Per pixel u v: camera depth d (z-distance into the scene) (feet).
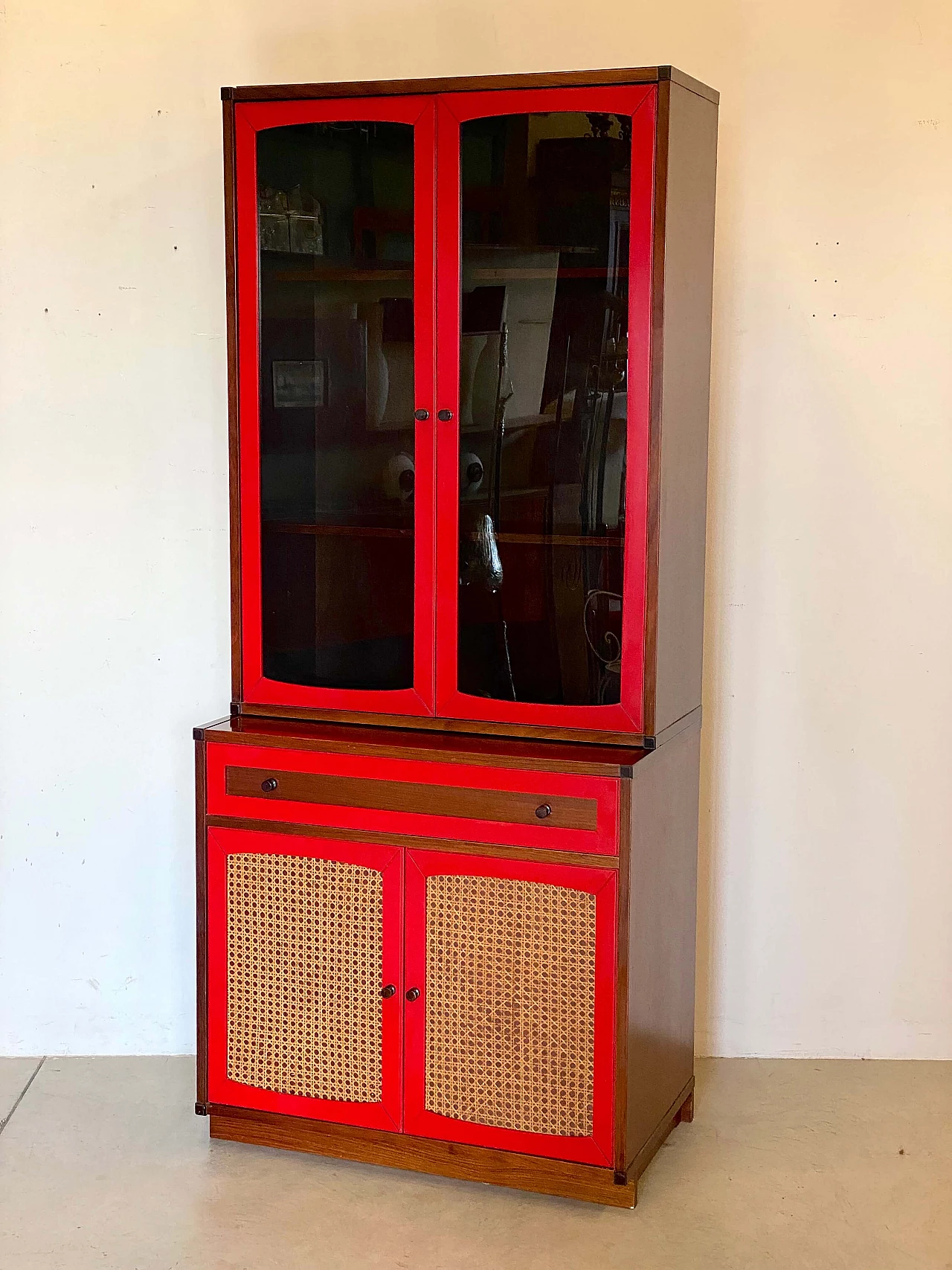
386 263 8.09
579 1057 7.89
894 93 9.08
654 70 7.38
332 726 8.59
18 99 9.58
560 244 7.73
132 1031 10.18
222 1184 8.33
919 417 9.33
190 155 9.54
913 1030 9.92
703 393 8.48
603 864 7.64
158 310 9.69
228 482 9.76
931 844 9.70
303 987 8.45
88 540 9.93
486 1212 8.02
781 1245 7.64
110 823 10.13
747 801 9.84
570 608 8.00
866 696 9.62
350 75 9.48
